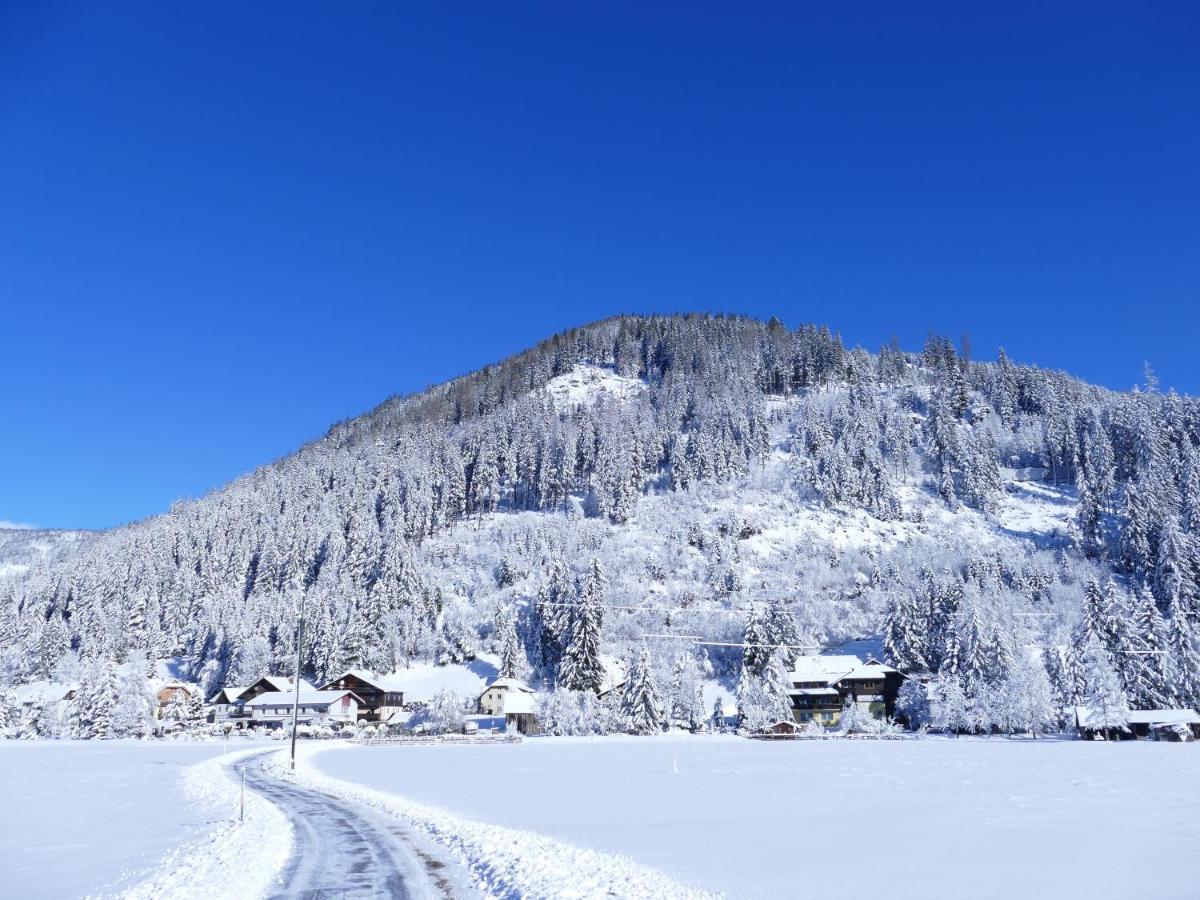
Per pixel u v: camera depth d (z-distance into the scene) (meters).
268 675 136.88
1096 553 149.12
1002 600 129.12
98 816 36.31
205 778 54.47
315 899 17.42
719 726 111.19
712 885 18.19
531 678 129.00
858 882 18.45
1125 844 23.41
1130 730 89.44
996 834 25.72
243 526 188.62
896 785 43.16
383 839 26.38
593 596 121.31
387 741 100.06
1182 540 116.50
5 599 171.25
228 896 17.75
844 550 163.62
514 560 160.75
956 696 100.88
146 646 154.38
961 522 176.62
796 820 30.14
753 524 172.25
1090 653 92.38
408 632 142.88
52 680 145.00
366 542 163.25
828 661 122.50
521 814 32.81
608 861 20.59
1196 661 92.94
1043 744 80.19
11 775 58.72
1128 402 183.75
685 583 152.50
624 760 65.94
